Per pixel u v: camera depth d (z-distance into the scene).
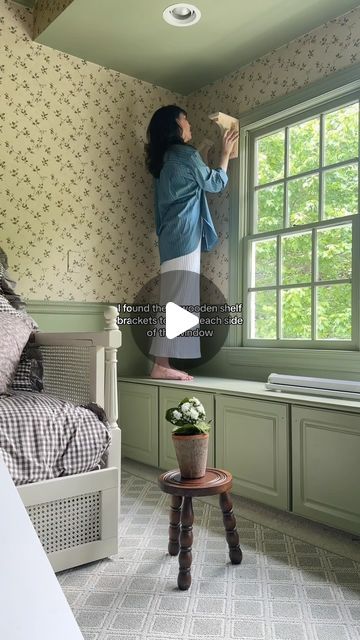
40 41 3.23
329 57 3.02
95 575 1.85
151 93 3.80
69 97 3.38
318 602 1.66
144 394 3.26
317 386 2.42
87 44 3.26
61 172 3.34
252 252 3.52
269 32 3.13
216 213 3.71
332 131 3.06
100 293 3.53
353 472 2.11
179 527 1.99
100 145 3.53
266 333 3.41
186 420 1.85
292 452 2.36
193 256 3.35
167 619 1.56
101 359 2.13
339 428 2.16
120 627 1.52
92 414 2.01
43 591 0.49
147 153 3.60
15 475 1.75
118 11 2.90
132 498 2.70
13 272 3.13
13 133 3.13
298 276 3.22
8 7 3.13
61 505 1.87
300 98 3.15
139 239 3.74
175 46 3.29
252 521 2.40
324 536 2.21
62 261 3.34
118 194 3.63
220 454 2.74
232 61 3.47
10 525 0.59
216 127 3.73
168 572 1.87
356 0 2.82
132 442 3.35
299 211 3.23
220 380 3.31
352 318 2.89
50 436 1.85
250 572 1.87
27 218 3.19
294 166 3.28
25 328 2.36
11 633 0.43
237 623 1.54
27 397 2.00
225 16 2.95
